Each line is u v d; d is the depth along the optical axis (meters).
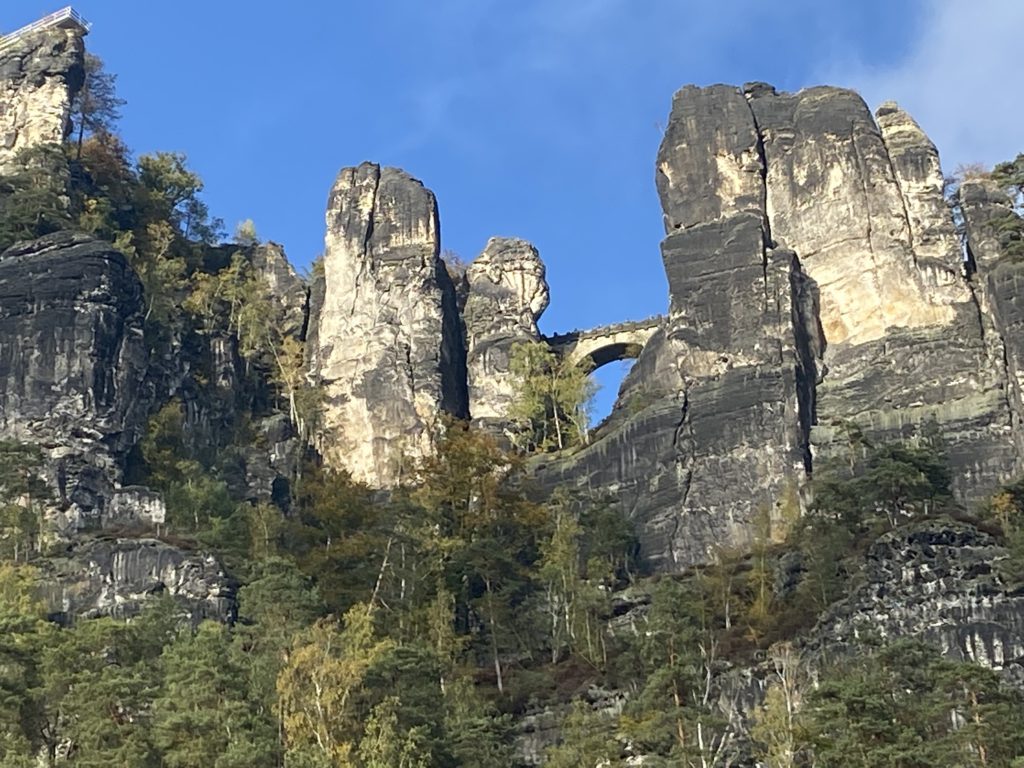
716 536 119.38
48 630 86.69
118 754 76.94
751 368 124.62
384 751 78.19
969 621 96.38
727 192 134.50
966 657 95.56
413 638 102.94
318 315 146.75
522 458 126.62
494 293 147.88
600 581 111.81
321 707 80.69
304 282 150.88
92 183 144.62
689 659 93.19
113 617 104.56
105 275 126.06
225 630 97.69
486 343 144.50
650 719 84.38
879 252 130.12
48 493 115.75
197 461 125.31
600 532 118.56
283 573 100.75
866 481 107.44
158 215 148.38
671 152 137.00
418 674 85.56
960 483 118.00
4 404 121.06
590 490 125.56
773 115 138.00
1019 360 118.81
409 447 135.75
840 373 127.00
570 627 106.94
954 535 100.44
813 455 121.75
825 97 137.50
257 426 136.00
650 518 121.81
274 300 148.62
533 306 148.38
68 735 80.94
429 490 119.19
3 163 143.75
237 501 124.12
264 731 79.62
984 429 119.56
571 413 136.25
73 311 123.94
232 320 142.00
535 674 103.38
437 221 146.88
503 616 108.50
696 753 82.25
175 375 131.62
